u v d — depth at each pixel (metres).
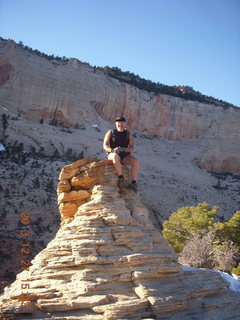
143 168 119.25
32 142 108.56
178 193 111.31
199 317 8.45
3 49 127.19
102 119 141.62
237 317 8.91
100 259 8.49
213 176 138.88
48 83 130.62
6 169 79.69
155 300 8.09
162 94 159.88
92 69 148.62
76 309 7.93
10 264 40.47
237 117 160.75
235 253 26.61
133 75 169.50
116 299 8.10
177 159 141.12
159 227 91.12
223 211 112.25
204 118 159.75
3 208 64.50
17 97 122.69
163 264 8.91
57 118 128.75
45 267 8.80
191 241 25.89
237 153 152.62
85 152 117.19
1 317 7.95
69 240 9.05
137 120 151.38
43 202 70.62
